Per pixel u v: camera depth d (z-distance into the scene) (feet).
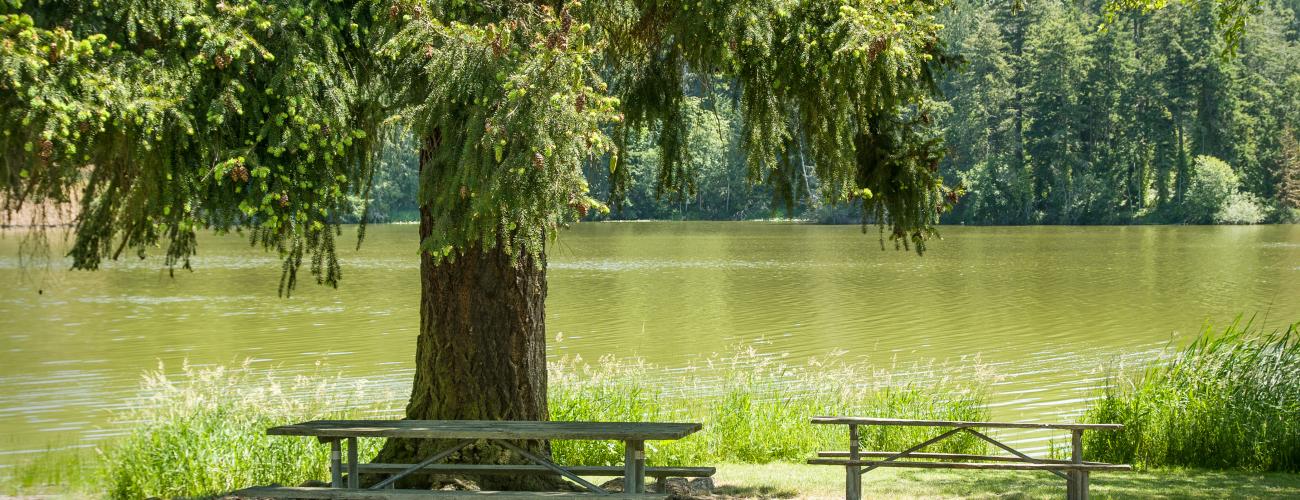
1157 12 296.30
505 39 17.52
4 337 68.49
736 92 23.38
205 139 18.40
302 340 66.69
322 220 19.44
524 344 24.86
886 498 24.62
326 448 29.14
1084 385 47.34
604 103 17.83
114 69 17.94
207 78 18.65
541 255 24.95
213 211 19.04
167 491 27.43
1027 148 302.86
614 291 103.65
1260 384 33.17
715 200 348.59
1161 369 36.37
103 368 55.21
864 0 20.39
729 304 90.63
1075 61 296.51
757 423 33.91
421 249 18.70
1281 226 280.51
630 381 39.34
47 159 17.11
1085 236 228.43
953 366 55.16
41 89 16.63
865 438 33.55
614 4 21.67
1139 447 31.71
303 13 18.88
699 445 32.96
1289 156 292.61
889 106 22.44
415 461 24.62
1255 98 301.22
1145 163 309.63
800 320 78.64
